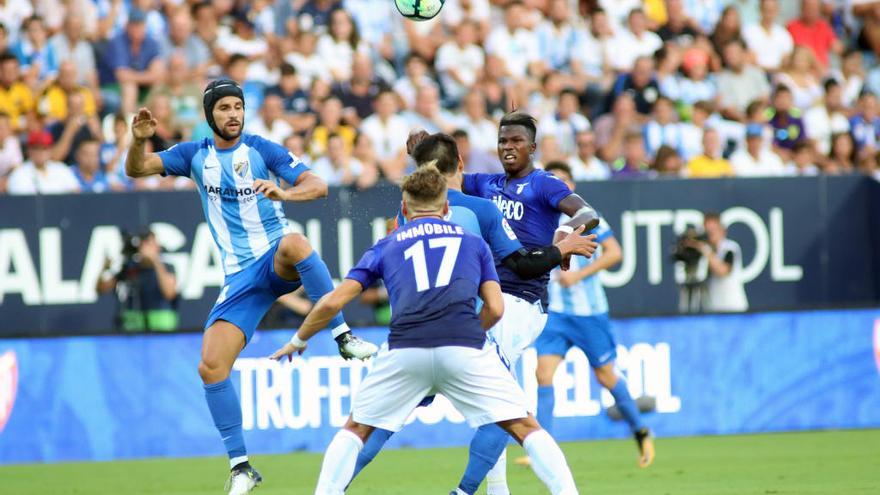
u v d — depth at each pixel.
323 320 19.89
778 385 39.59
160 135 44.97
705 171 47.75
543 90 50.97
